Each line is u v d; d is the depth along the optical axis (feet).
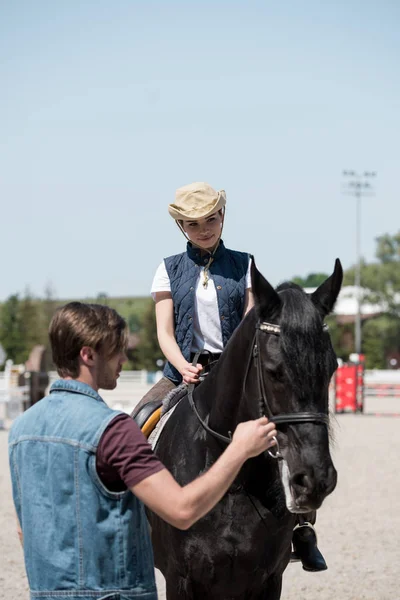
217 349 19.79
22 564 31.50
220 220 19.97
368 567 30.55
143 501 11.36
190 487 11.49
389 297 266.77
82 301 13.99
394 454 61.16
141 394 126.93
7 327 284.41
